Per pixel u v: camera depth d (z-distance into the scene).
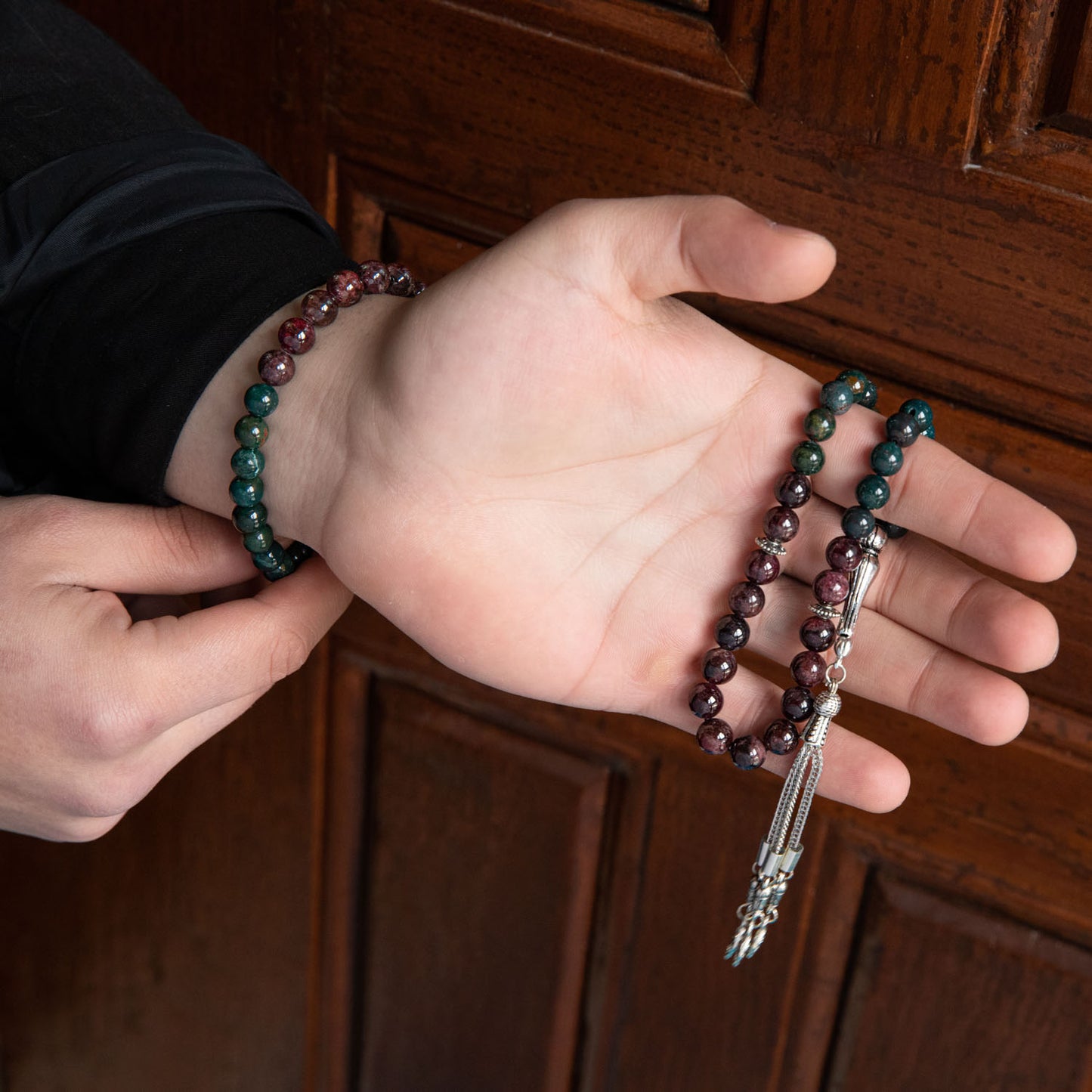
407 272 0.72
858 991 0.81
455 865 0.87
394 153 0.78
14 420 0.75
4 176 0.72
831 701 0.69
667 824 0.82
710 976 0.84
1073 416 0.71
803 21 0.70
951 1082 0.81
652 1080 0.87
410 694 0.85
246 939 0.94
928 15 0.68
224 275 0.71
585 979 0.87
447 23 0.75
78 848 0.96
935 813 0.77
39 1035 1.05
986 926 0.78
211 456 0.71
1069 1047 0.78
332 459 0.70
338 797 0.89
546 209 0.76
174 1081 1.01
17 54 0.73
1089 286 0.69
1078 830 0.75
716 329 0.69
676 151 0.73
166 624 0.71
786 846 0.71
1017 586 0.73
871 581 0.69
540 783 0.84
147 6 0.81
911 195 0.70
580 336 0.67
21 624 0.70
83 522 0.71
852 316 0.72
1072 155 0.68
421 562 0.70
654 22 0.72
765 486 0.70
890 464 0.68
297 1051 0.96
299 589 0.72
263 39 0.79
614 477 0.70
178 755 0.74
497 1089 0.91
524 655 0.71
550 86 0.74
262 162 0.75
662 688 0.72
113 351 0.71
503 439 0.69
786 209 0.72
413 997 0.91
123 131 0.73
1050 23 0.67
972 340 0.71
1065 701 0.74
